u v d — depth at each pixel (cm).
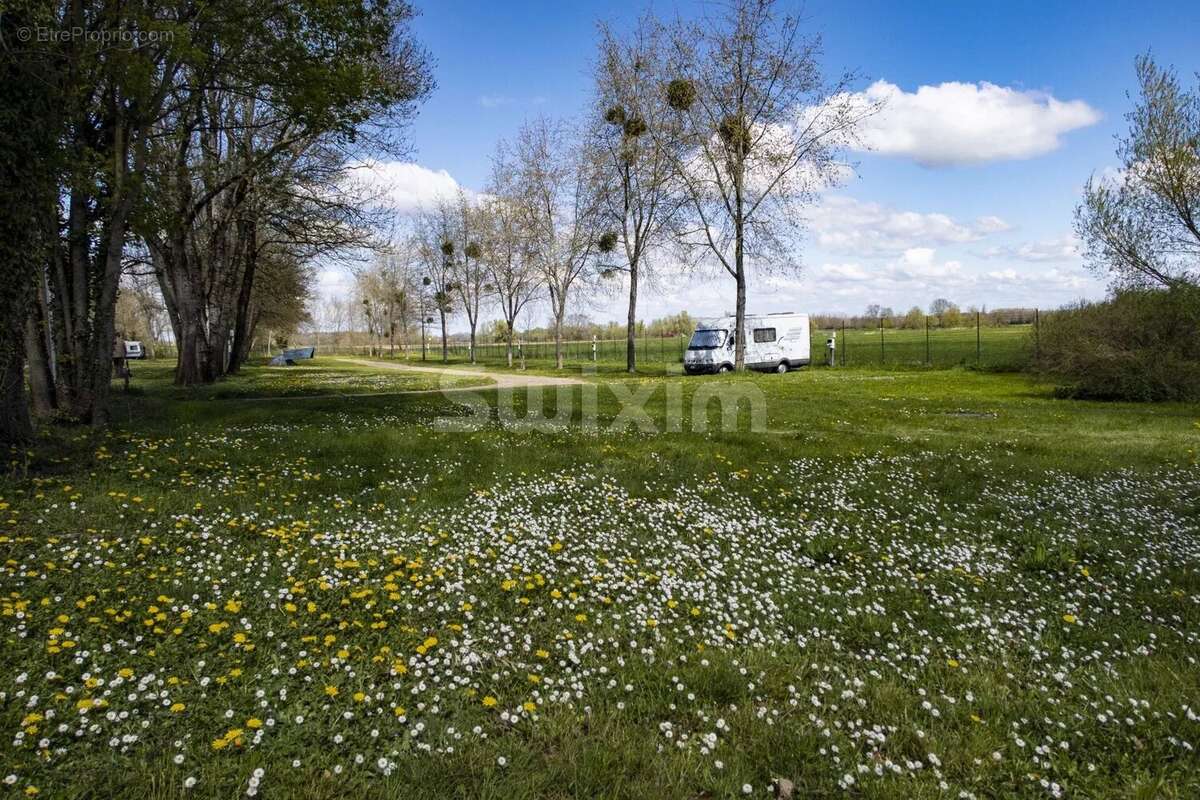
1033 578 593
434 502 764
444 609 475
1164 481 948
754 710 367
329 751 322
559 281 4075
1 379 872
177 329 2484
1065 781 317
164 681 369
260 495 758
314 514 700
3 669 368
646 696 383
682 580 556
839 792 307
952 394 2250
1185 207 2044
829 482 930
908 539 695
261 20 1230
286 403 1806
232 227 2703
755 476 955
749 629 480
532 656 421
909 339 5594
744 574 576
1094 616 513
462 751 323
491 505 755
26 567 494
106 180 1144
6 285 858
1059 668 427
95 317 1194
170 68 1185
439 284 5616
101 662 385
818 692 391
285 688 365
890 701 380
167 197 1505
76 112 1034
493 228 4584
